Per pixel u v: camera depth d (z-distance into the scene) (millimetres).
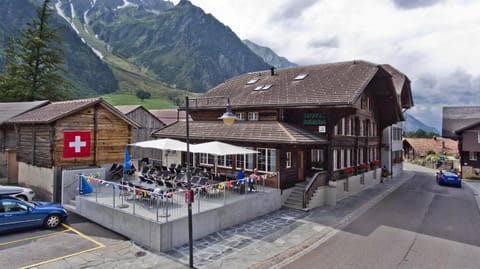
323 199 18000
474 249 11266
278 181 16812
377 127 27844
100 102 18016
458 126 40094
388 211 16703
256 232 12820
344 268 9633
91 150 17922
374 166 26109
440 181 26953
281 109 19531
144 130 29625
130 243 11227
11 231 11664
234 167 19234
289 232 12891
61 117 16234
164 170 18203
